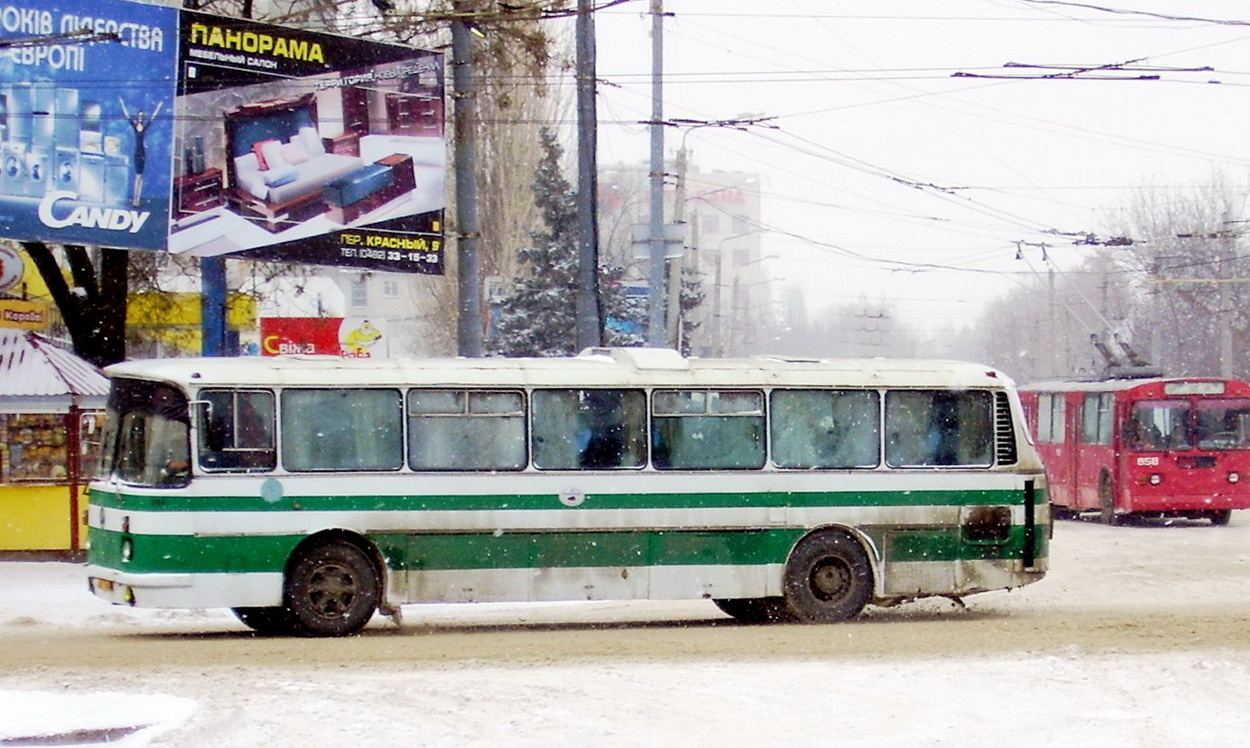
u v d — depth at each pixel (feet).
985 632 54.60
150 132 77.77
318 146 82.07
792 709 37.76
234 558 53.16
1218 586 73.61
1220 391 109.81
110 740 32.73
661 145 83.35
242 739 33.65
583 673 43.47
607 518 56.85
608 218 248.11
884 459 59.88
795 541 58.70
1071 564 83.41
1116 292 229.04
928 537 59.93
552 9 77.05
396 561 54.80
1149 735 34.24
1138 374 115.75
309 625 53.93
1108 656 46.75
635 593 57.00
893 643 51.29
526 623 61.36
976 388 61.00
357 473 54.60
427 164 85.15
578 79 75.56
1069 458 121.80
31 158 75.00
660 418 57.88
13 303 85.92
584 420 57.16
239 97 79.92
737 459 58.44
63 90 75.77
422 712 37.06
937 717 36.70
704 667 44.75
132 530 52.70
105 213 76.74
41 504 77.56
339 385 54.85
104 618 61.67
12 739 32.14
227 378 53.83
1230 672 42.98
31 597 65.87
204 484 53.06
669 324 112.88
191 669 44.34
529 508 56.13
